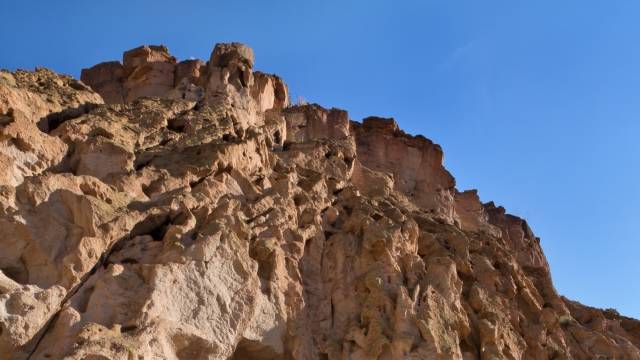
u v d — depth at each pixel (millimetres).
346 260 25375
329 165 32344
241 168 26328
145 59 36594
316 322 23859
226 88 32312
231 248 21859
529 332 27625
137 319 19172
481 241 31141
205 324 20406
